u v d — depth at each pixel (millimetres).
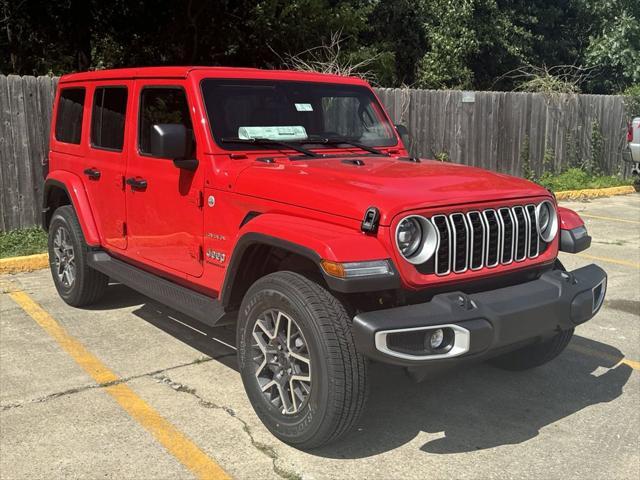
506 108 13453
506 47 20547
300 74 5070
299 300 3527
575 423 4164
